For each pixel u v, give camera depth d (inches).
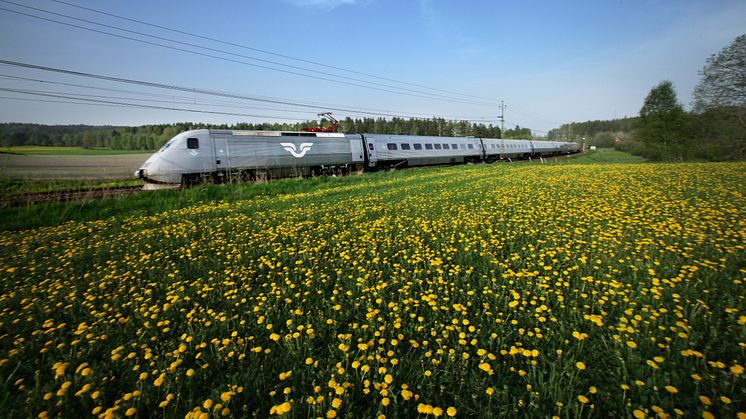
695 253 174.1
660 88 1535.4
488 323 125.1
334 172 937.5
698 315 118.0
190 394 92.8
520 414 83.5
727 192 364.5
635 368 94.5
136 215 430.0
